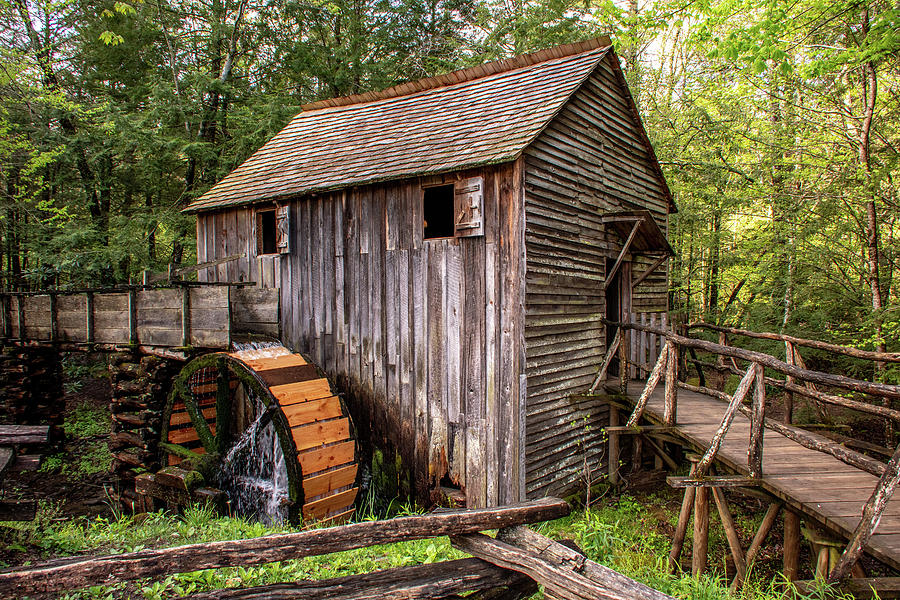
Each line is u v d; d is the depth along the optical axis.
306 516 6.83
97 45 15.27
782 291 11.41
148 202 16.42
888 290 9.99
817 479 4.63
